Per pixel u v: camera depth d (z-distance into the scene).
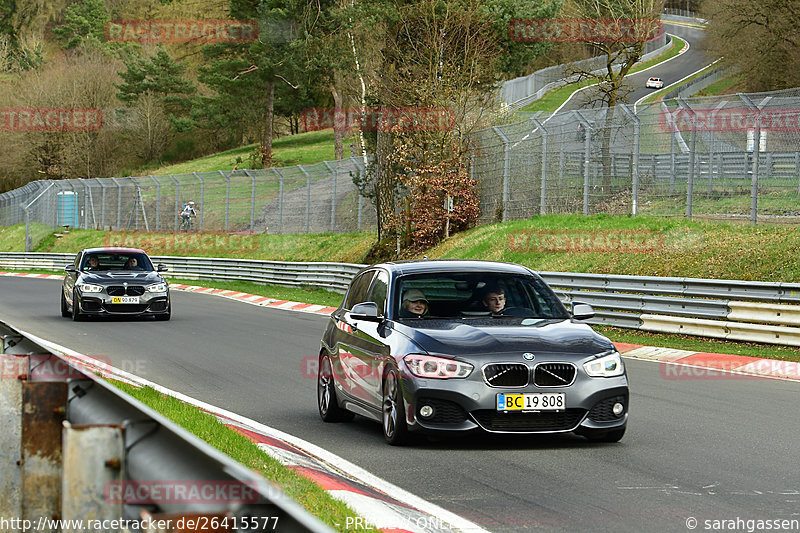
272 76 179.75
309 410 23.52
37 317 51.59
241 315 54.28
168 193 130.88
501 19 94.62
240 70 185.25
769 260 44.09
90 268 50.72
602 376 18.12
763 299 36.53
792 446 18.50
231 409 23.45
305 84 174.38
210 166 196.25
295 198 119.75
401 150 72.31
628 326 41.66
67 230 134.50
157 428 6.36
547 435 19.73
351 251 83.88
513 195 69.25
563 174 63.66
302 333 43.91
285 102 189.88
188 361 33.25
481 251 62.44
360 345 20.23
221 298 70.25
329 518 12.16
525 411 17.66
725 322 37.09
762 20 119.75
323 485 14.52
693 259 47.72
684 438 19.36
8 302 63.16
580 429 18.02
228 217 107.06
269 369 31.31
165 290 49.53
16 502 9.12
